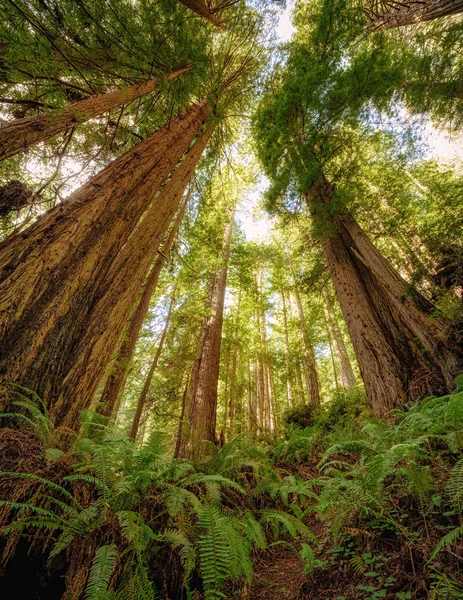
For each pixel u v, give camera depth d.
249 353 16.72
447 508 1.95
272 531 2.77
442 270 5.56
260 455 3.46
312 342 14.22
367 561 1.83
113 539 1.62
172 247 9.68
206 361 9.67
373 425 3.10
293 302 19.83
